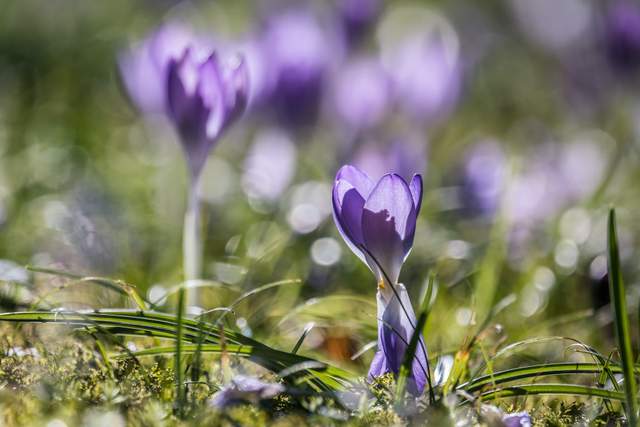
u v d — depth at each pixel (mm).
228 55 1430
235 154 1810
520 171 1545
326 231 1489
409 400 1189
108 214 1483
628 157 1777
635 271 1420
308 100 1593
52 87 2283
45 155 1717
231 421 1176
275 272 1412
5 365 1208
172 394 1192
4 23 2594
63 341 1236
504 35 2945
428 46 1658
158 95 1344
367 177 1214
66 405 1184
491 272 1357
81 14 2781
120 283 1261
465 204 1536
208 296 1354
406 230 1204
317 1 2100
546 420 1197
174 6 2818
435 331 1322
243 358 1227
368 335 1302
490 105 2506
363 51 1884
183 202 1561
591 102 2238
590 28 2252
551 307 1396
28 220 1483
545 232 1498
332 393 1196
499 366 1276
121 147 1987
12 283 1308
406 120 1652
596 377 1253
